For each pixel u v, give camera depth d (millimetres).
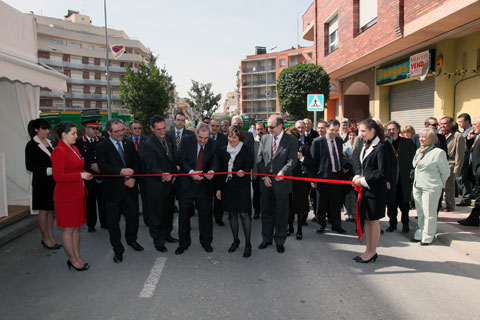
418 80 11617
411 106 12133
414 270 4277
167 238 5648
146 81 29000
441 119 6969
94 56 66250
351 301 3467
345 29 14008
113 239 4664
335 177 5961
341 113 18203
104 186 4727
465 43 9484
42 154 5164
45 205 5145
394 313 3223
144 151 5066
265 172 5195
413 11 9117
